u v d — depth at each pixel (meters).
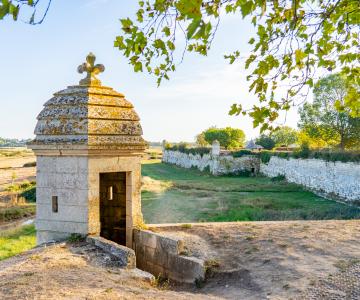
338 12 4.15
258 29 4.02
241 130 59.88
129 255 6.77
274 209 21.42
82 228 7.71
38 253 6.86
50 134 7.96
